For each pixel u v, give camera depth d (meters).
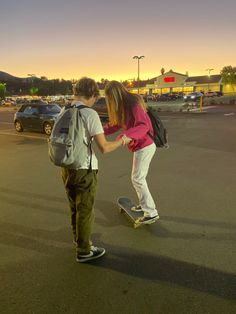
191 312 2.57
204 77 83.81
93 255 3.35
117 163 8.12
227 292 2.81
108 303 2.69
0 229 4.18
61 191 5.79
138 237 3.88
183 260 3.34
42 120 14.64
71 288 2.90
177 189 5.71
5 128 17.86
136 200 5.21
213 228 4.09
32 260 3.39
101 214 4.61
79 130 2.97
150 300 2.72
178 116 24.11
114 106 3.73
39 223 4.36
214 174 6.75
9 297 2.79
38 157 9.18
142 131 3.59
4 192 5.79
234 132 13.83
